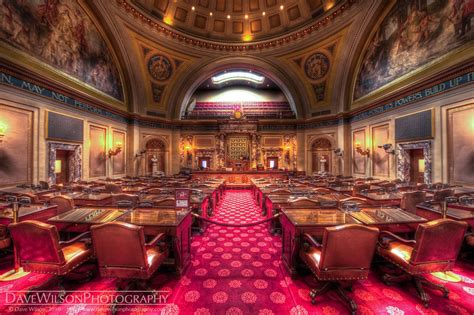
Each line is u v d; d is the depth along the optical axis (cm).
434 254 236
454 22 662
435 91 731
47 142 771
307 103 1522
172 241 296
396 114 920
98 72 1048
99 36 1055
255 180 1030
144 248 231
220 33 1456
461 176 650
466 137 636
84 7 944
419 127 794
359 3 1041
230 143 1659
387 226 294
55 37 802
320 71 1380
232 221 598
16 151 666
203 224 493
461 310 238
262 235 478
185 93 1561
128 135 1312
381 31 1012
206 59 1493
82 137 944
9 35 642
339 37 1217
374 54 1065
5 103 635
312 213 337
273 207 470
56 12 804
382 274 304
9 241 319
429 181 752
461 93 648
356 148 1197
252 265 344
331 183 770
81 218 313
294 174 1429
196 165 1623
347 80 1268
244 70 1596
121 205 386
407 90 841
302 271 308
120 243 230
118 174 1214
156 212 350
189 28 1384
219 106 1992
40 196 493
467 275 306
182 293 272
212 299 261
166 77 1456
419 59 797
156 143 1509
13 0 651
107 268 240
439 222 226
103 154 1091
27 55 696
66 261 246
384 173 999
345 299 242
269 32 1434
